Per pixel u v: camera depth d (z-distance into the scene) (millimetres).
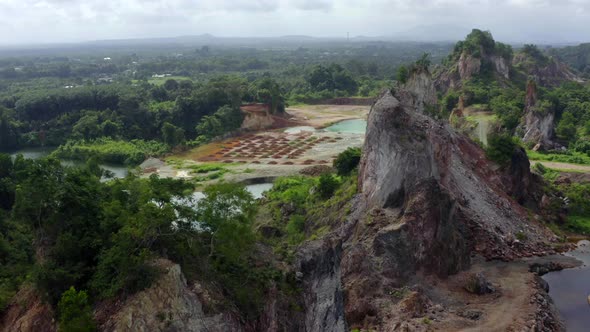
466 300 53594
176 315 29922
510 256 65000
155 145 158750
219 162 135875
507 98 168500
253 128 182875
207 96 182625
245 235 36719
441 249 58500
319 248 41531
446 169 70438
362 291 52562
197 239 35688
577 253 69500
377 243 57094
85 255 34312
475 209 70562
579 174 108562
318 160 134000
